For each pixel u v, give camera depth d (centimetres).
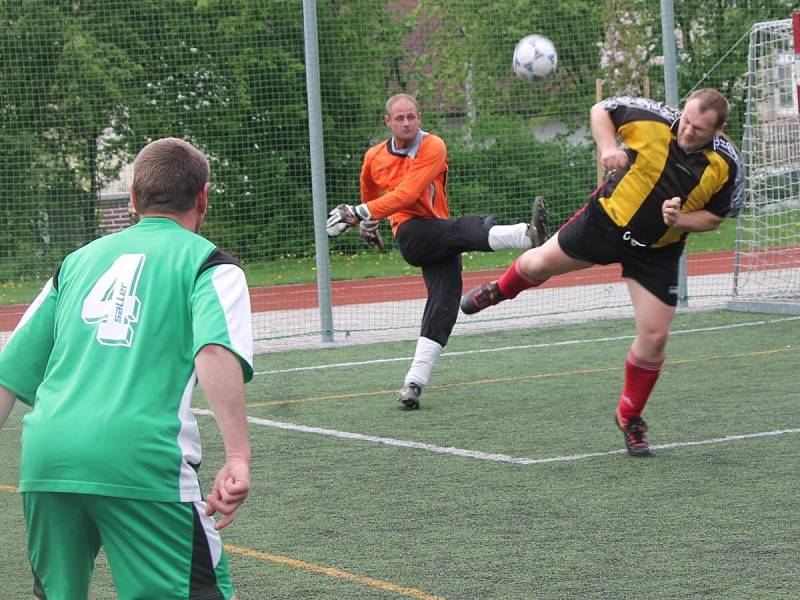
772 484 1107
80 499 552
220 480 544
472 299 1340
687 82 3319
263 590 842
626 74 3172
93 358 567
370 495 1124
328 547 951
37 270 3041
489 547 934
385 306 2902
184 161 616
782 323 2295
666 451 1274
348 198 3284
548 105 3167
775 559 873
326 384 1839
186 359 570
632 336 2231
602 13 3139
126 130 3097
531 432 1411
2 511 1116
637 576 844
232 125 3164
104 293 580
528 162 3188
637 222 1182
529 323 2481
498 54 3172
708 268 3450
